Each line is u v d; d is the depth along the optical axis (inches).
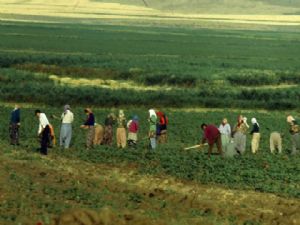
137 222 2204.7
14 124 3789.4
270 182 3004.4
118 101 6141.7
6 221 2153.1
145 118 5354.3
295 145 3747.5
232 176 3083.2
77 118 5123.0
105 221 2174.0
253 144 3809.1
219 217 2437.3
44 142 3506.4
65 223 2143.2
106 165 3331.7
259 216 2502.5
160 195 2736.2
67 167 3211.1
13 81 7396.7
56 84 7406.5
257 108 6397.6
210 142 3575.3
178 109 6210.6
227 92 7096.5
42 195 2541.8
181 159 3452.3
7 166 3061.0
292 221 2422.5
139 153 3585.1
